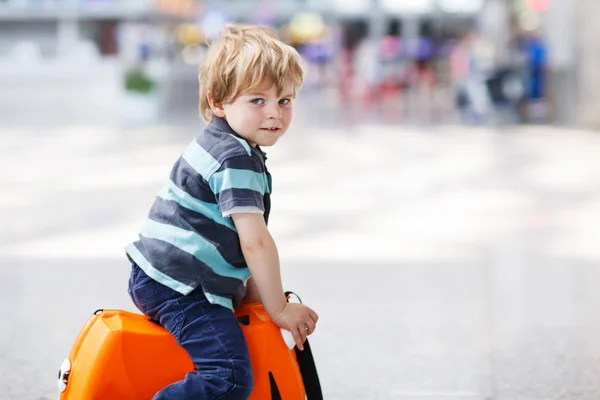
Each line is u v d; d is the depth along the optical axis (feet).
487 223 36.86
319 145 67.26
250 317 13.26
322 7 154.40
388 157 60.03
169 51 103.91
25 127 78.59
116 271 28.22
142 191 44.83
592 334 21.57
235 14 146.10
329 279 27.40
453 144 68.80
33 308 23.89
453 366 19.31
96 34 96.37
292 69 12.92
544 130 81.05
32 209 39.75
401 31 155.84
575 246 32.14
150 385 12.63
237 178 12.48
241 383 12.36
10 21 93.61
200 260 12.60
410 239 33.55
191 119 86.17
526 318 23.04
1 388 17.75
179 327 12.60
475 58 91.66
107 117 88.33
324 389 17.87
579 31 86.22
